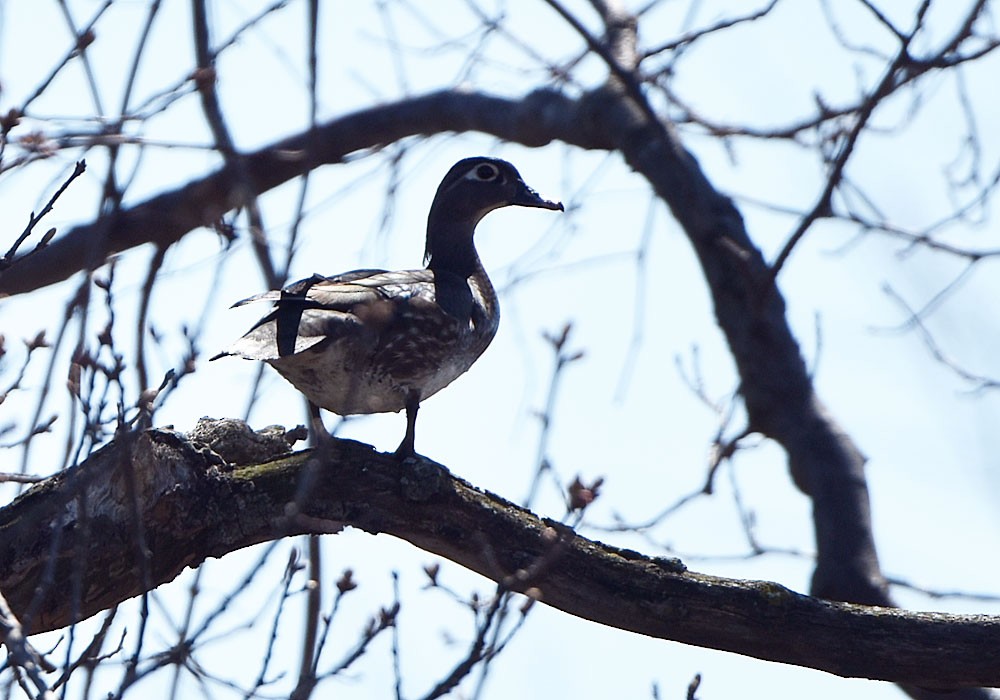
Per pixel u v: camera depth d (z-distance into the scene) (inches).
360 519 374.9
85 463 304.3
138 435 305.3
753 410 517.3
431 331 465.7
